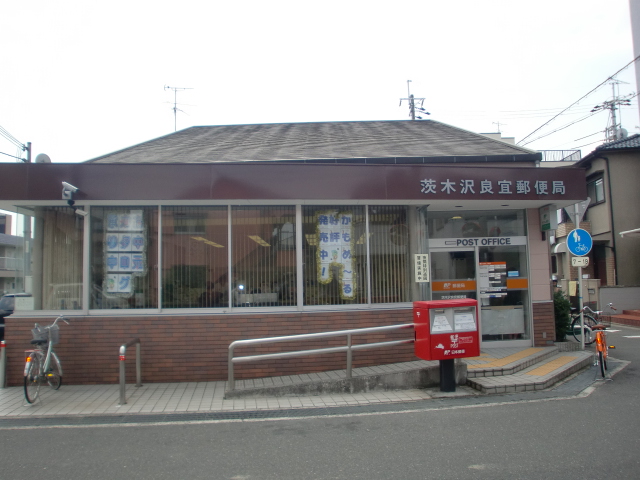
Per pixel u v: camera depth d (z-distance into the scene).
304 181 7.86
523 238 9.67
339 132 12.84
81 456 4.71
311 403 6.59
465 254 9.69
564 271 22.98
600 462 4.34
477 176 8.33
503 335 9.60
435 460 4.46
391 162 9.27
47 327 7.16
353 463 4.43
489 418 5.74
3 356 7.72
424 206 8.86
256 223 8.40
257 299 8.28
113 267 8.20
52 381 7.41
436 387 7.38
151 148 11.09
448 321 6.98
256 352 7.99
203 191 7.71
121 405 6.55
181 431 5.46
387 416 5.92
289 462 4.49
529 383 7.09
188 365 7.90
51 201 7.79
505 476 4.07
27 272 8.29
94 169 7.64
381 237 8.72
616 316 16.27
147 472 4.30
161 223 8.25
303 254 8.45
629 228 18.23
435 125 13.75
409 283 8.74
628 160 18.53
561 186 8.55
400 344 8.16
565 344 9.68
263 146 10.87
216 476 4.20
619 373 8.23
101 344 7.88
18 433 5.45
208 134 12.94
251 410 6.31
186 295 8.20
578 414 5.85
